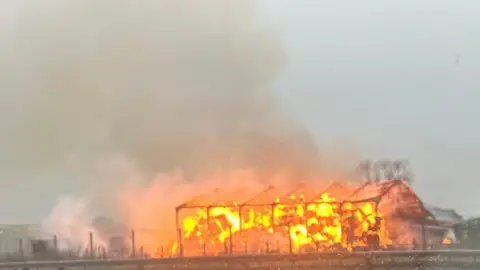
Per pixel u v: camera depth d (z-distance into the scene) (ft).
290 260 138.82
